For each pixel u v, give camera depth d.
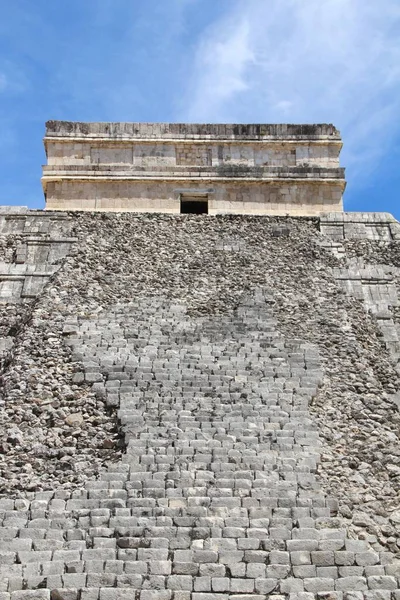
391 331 17.92
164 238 20.53
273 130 24.98
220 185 23.92
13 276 19.14
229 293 18.50
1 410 14.38
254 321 17.41
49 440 13.66
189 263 19.59
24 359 15.73
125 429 13.56
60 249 19.95
